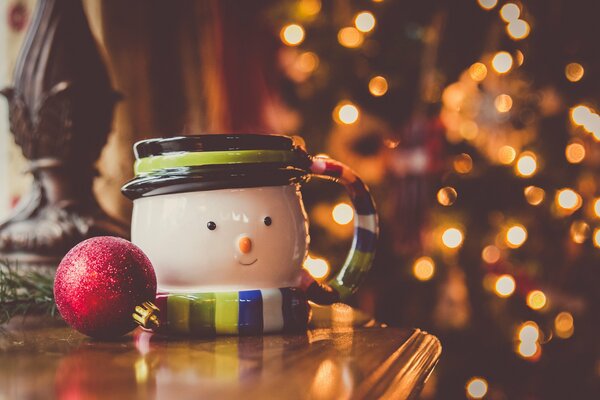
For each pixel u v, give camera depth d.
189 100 1.86
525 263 2.71
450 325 2.66
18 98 1.04
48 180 1.04
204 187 0.70
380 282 2.68
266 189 0.72
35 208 1.05
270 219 0.72
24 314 0.81
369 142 2.71
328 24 2.70
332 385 0.43
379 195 2.70
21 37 1.70
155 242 0.72
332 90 2.70
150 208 0.73
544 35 2.85
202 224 0.70
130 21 1.66
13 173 1.73
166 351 0.59
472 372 2.64
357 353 0.57
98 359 0.55
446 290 2.67
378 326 0.79
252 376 0.46
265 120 2.25
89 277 0.64
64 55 1.02
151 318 0.65
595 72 2.81
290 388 0.42
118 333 0.66
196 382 0.44
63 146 1.03
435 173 2.66
